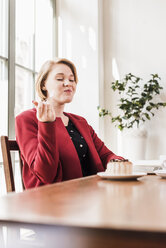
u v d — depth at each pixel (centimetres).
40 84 167
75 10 429
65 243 45
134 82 414
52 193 75
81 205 59
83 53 424
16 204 61
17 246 74
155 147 418
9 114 295
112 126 439
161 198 67
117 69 444
